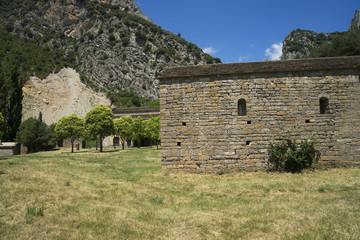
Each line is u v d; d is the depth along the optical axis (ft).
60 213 25.72
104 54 444.96
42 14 520.42
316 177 43.52
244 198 33.14
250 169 49.37
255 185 39.70
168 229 22.77
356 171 45.93
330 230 21.31
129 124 163.43
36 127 174.81
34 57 331.77
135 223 23.73
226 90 50.78
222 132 50.11
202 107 50.90
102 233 21.16
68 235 20.51
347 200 29.91
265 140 49.67
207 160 49.96
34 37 440.04
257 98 50.34
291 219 24.39
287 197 32.58
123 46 467.11
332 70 50.60
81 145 202.18
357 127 49.73
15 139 170.09
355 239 19.36
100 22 505.66
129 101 363.97
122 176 50.34
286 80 50.55
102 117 130.62
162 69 454.40
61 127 140.97
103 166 64.59
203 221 24.38
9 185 35.29
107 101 330.34
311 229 21.70
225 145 49.93
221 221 24.38
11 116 187.11
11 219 23.54
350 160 49.19
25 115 241.76
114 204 30.22
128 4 655.76
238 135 49.93
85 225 22.85
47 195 31.96
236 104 50.47
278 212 26.48
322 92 50.31
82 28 510.58
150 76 450.30
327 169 48.49
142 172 54.70
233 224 23.62
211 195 35.42
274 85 50.47
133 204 30.45
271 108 50.08
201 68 52.80
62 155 111.96
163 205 30.73
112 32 490.08
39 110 256.52
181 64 480.23
